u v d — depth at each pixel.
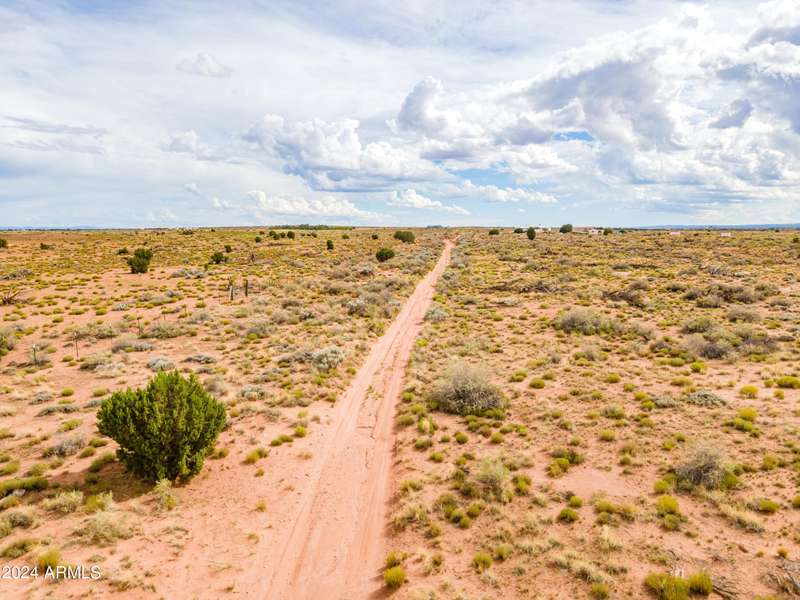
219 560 12.12
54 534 12.57
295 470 16.98
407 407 22.52
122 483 15.47
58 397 23.66
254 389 24.27
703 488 14.01
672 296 49.31
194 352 32.38
